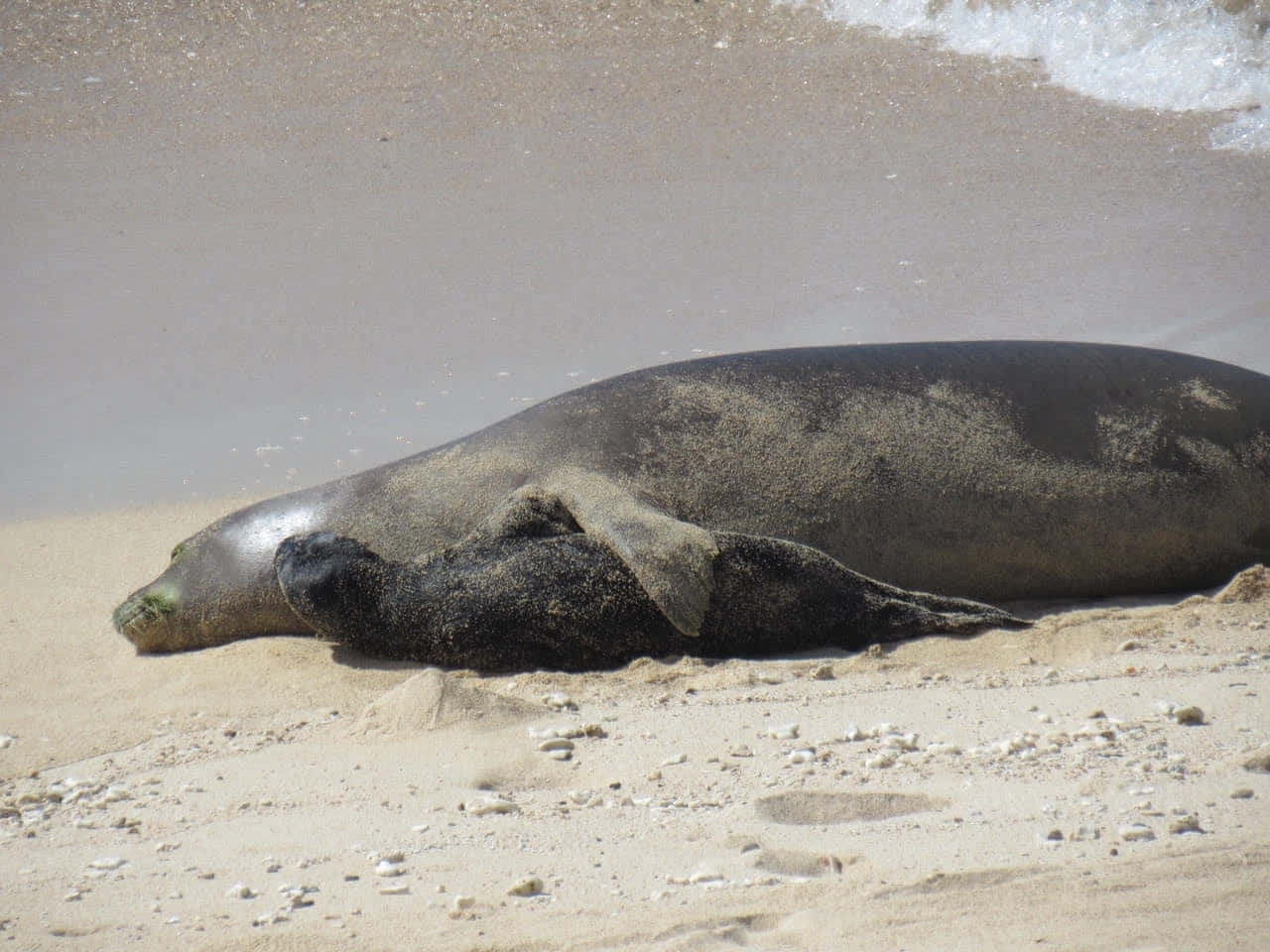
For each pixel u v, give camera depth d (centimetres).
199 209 5144
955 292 4366
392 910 1577
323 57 6494
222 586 2809
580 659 2597
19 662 2688
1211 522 2872
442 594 2611
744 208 5069
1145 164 5347
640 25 6712
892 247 4719
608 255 4725
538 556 2627
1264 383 3012
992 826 1709
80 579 3042
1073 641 2531
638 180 5331
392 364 4053
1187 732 2017
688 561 2547
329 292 4525
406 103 6056
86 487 3469
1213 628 2566
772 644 2625
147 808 1981
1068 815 1725
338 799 1952
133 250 4828
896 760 1977
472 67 6353
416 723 2189
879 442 2820
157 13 6806
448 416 3728
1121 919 1430
